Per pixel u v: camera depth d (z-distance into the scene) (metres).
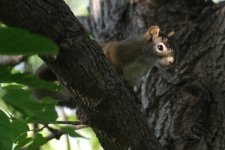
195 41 11.70
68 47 6.78
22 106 5.18
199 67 11.25
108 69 7.27
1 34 3.85
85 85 7.11
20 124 6.40
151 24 12.44
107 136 7.69
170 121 10.70
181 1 12.56
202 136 10.38
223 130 10.35
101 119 7.37
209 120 10.64
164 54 12.01
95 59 7.09
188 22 12.10
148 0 12.65
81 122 7.27
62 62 6.90
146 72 12.53
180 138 10.40
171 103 10.96
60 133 7.34
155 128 10.83
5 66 4.62
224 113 10.54
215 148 10.16
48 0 6.66
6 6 6.32
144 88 11.63
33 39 3.91
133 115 7.59
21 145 6.77
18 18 6.44
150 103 11.24
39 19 6.55
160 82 11.47
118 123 7.47
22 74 4.74
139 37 12.53
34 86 4.93
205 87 10.95
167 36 12.09
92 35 13.27
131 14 12.74
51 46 3.97
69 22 6.83
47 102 5.90
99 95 7.20
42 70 11.51
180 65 11.46
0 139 4.81
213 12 12.05
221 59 11.09
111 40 12.82
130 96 7.61
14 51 3.97
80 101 7.39
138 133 7.68
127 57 12.48
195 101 10.81
